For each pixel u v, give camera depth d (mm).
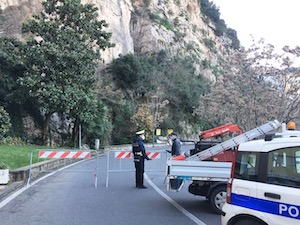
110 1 57438
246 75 20312
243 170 4906
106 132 37594
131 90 51938
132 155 12195
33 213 7426
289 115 17828
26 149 22578
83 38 29719
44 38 29141
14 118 29594
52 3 30125
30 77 26688
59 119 34125
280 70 18562
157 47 69188
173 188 7875
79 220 6879
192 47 80750
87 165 18891
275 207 4332
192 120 63969
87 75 28891
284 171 4441
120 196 9500
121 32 59062
